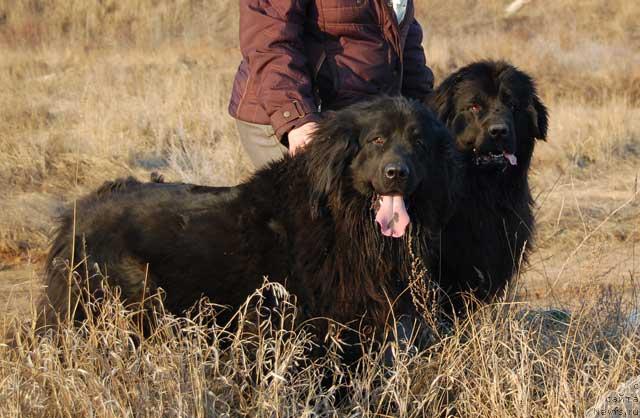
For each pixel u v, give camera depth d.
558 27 33.34
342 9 6.38
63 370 5.07
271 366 5.48
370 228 5.62
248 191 5.95
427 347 6.05
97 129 16.22
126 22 36.12
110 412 4.79
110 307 5.39
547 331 6.41
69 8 36.41
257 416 5.03
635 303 7.09
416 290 5.70
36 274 9.95
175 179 13.88
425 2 36.97
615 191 14.13
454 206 6.04
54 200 12.63
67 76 24.41
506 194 6.99
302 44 6.37
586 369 5.77
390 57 6.64
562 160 15.83
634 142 17.31
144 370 5.10
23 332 5.82
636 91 23.09
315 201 5.59
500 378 5.54
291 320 5.61
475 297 6.66
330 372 5.64
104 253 5.92
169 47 32.41
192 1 37.41
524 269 8.05
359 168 5.61
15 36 33.97
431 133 5.77
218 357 5.29
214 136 16.31
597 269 7.82
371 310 5.64
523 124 7.07
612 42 30.84
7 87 21.95
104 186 6.46
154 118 17.27
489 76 6.98
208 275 5.77
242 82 6.73
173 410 4.89
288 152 6.04
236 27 36.19
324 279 5.60
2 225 11.43
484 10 36.16
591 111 19.39
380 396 5.53
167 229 5.89
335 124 5.71
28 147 14.76
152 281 5.80
